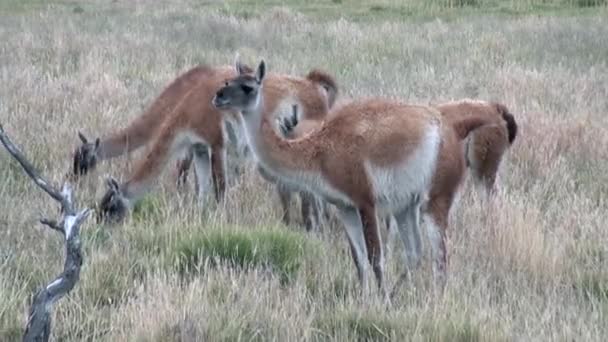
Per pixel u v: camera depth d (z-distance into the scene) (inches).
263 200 974.4
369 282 743.1
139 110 1304.1
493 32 2041.1
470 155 943.0
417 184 767.7
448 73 1614.2
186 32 2042.3
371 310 676.7
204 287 704.4
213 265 770.2
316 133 759.1
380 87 1481.3
